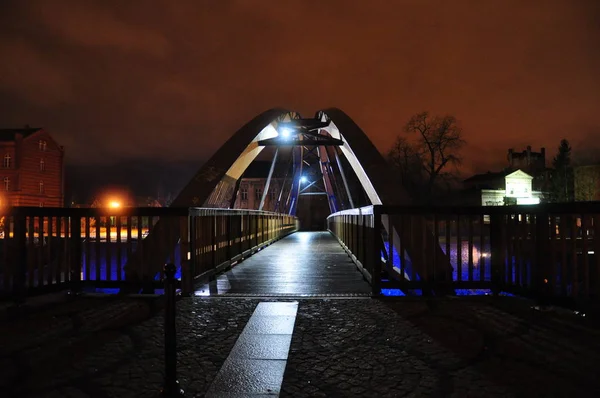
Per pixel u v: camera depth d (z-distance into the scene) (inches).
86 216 273.6
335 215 1027.3
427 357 159.8
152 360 157.2
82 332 190.1
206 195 480.1
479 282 268.2
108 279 277.1
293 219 1724.9
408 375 143.8
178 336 185.0
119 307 234.7
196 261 296.5
